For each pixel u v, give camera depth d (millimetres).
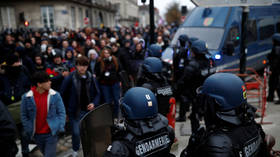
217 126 1473
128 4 69062
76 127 3918
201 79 3982
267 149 1600
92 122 1941
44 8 29297
